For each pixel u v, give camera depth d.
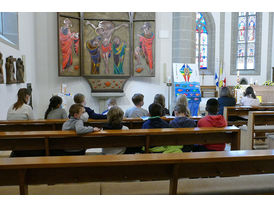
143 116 4.84
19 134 3.26
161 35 9.99
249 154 2.45
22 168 2.16
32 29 8.61
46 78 9.15
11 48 6.39
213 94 16.53
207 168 2.56
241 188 2.85
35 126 4.43
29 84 8.00
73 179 2.40
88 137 3.50
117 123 3.59
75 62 9.02
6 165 2.11
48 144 3.38
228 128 3.62
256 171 2.64
